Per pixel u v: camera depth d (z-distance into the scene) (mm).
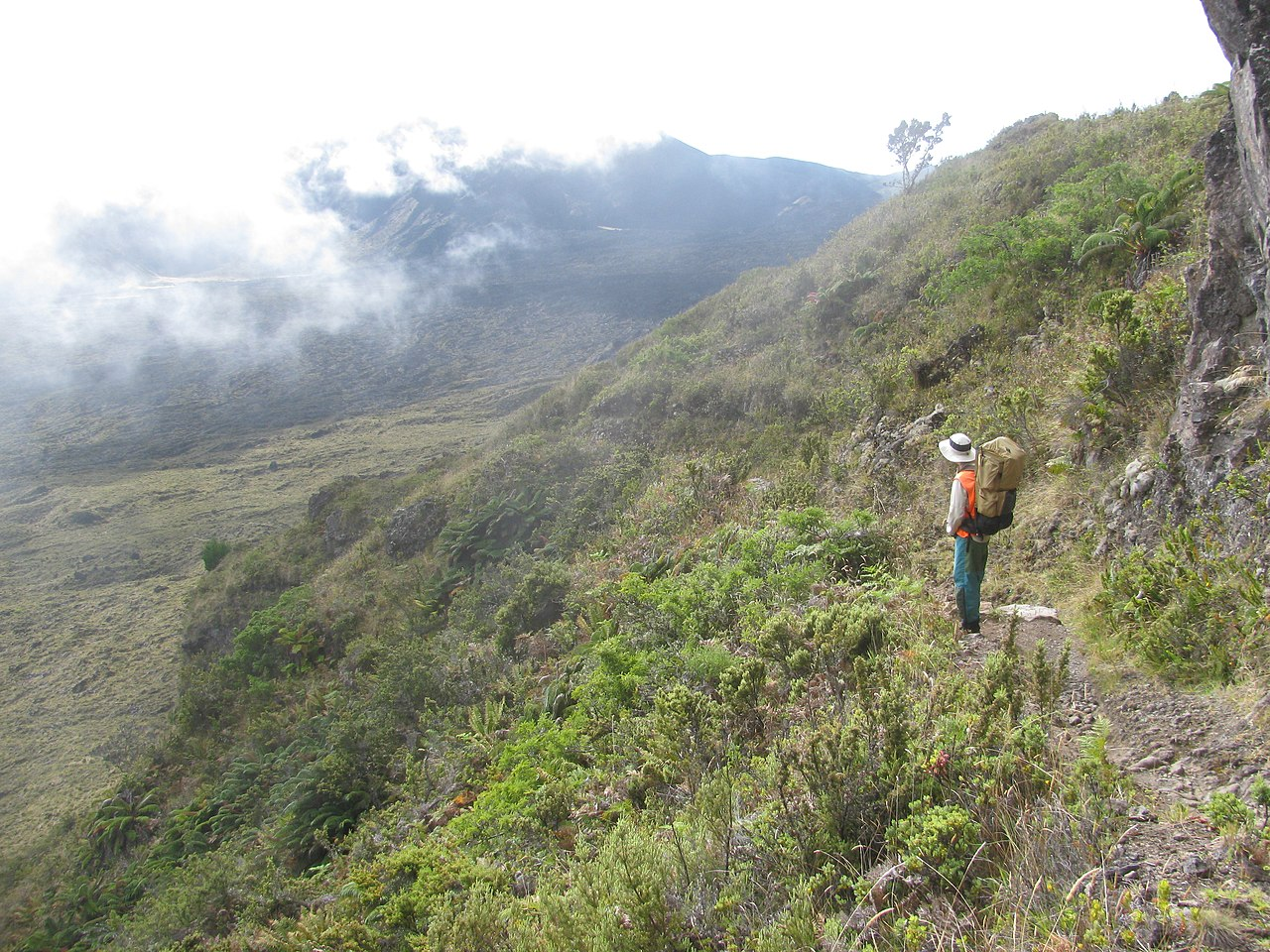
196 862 11195
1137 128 13820
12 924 18062
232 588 33938
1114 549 5246
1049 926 2309
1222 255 5070
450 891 4859
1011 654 3641
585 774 5879
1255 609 3623
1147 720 3520
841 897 2941
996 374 9188
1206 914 2156
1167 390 5812
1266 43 4469
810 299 18641
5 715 32938
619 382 21172
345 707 15062
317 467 74188
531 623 12172
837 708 4168
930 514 7414
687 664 6367
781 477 10992
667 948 2920
